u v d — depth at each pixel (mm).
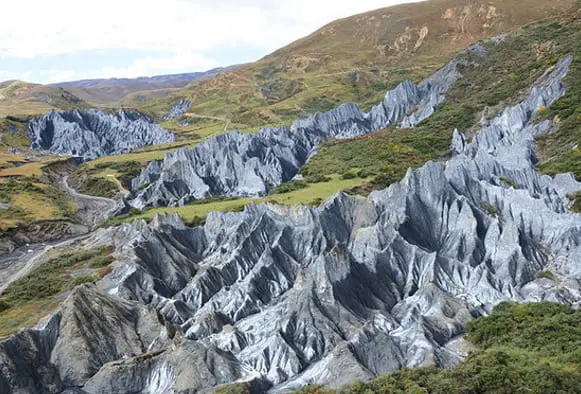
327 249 85625
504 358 50344
